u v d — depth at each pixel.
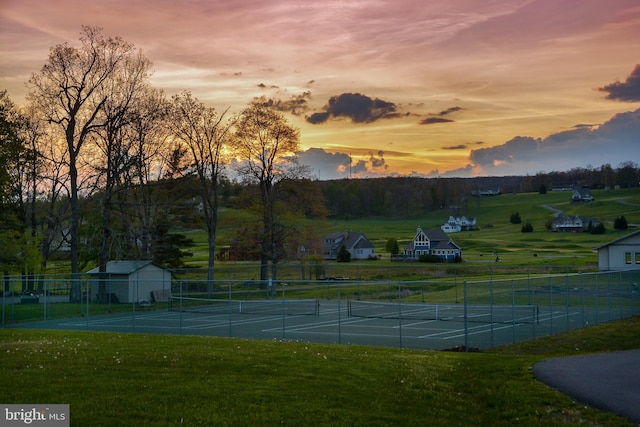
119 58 50.44
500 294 49.38
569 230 164.25
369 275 73.56
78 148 49.44
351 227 189.12
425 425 12.48
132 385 14.13
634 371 16.78
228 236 60.94
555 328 32.34
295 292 60.53
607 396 14.33
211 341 22.45
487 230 178.88
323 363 17.48
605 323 34.69
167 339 22.95
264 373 15.88
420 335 32.75
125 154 52.62
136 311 45.91
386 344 29.53
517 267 70.75
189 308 47.44
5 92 49.69
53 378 14.63
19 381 14.23
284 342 23.27
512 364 17.95
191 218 62.06
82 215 59.09
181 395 13.45
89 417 11.80
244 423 11.83
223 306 48.84
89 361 16.78
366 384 15.30
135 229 56.53
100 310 45.06
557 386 15.25
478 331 33.34
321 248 62.56
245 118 60.91
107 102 50.59
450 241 117.88
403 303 48.59
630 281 41.28
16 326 36.78
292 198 61.84
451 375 16.95
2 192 49.25
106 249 55.19
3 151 48.25
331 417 12.47
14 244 47.62
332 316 42.84
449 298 54.00
